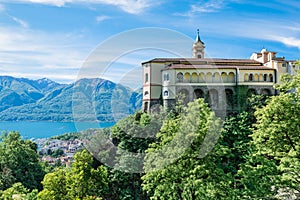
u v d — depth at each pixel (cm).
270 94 4153
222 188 1256
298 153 1279
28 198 1992
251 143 1523
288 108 1332
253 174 1295
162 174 1177
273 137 1345
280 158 1365
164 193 1261
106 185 1948
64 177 1956
